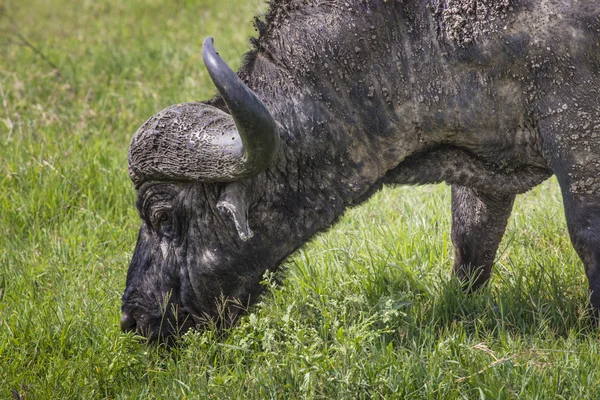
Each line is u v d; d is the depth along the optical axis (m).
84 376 19.30
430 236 24.44
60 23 51.34
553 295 20.50
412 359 18.12
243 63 19.16
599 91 18.06
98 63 40.62
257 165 16.81
